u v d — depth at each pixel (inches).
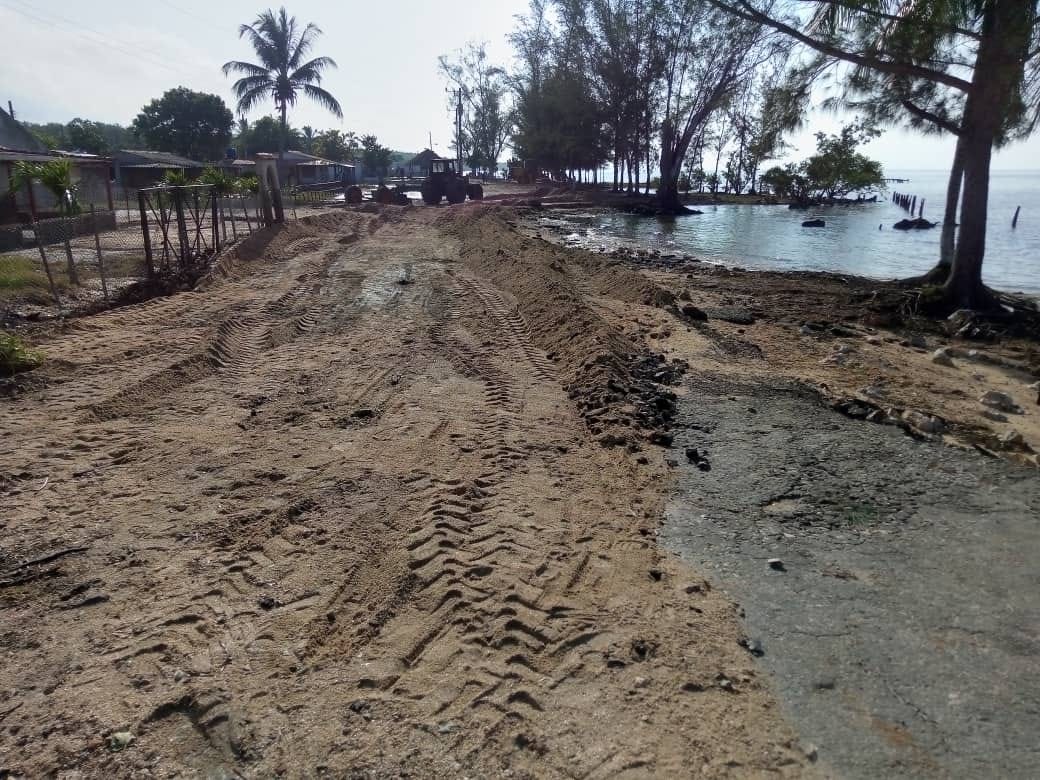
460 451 243.4
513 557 176.2
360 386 314.8
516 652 141.6
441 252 740.7
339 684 133.1
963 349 448.5
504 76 2815.0
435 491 211.8
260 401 294.5
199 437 253.6
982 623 156.1
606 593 163.8
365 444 249.4
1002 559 183.6
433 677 134.8
